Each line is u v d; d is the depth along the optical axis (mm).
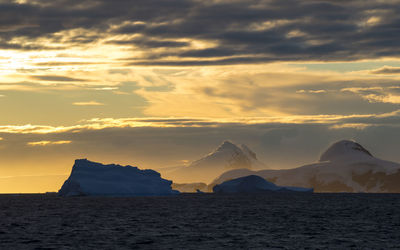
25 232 116500
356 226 130000
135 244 97250
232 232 115688
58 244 97438
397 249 91750
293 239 104062
